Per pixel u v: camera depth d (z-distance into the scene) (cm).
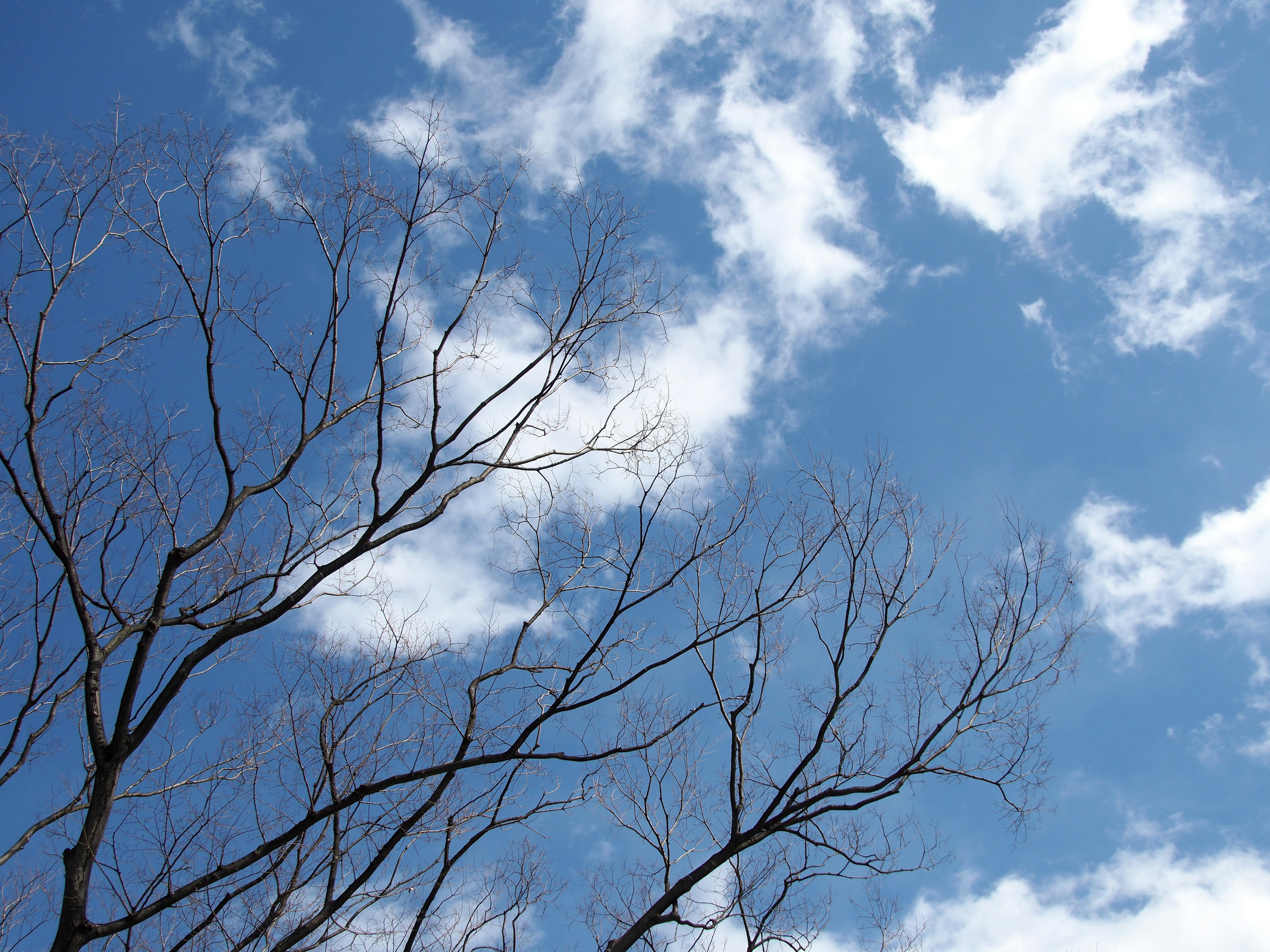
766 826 848
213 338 864
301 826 784
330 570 839
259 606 851
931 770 867
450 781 919
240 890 797
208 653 804
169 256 851
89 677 792
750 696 930
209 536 833
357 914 848
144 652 793
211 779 902
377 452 862
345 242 877
